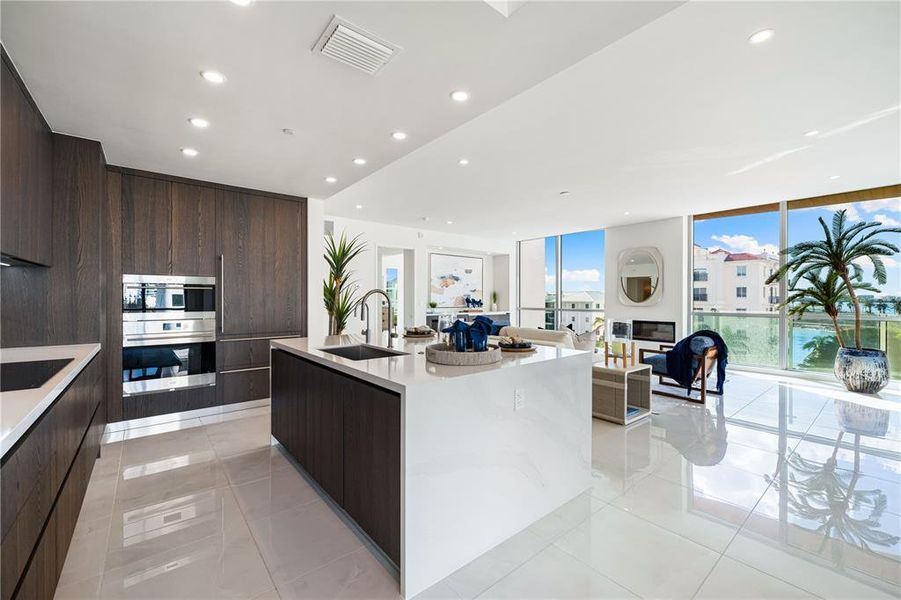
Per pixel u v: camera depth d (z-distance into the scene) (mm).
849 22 2010
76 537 2051
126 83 2191
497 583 1730
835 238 5266
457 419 1812
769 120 3158
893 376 5430
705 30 2074
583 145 3684
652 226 7375
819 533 2084
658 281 7277
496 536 1985
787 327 6289
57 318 2842
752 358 6633
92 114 2564
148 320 3689
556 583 1727
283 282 4512
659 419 4082
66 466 1834
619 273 7836
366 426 1933
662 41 2166
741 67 2418
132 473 2811
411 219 7320
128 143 3047
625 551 1942
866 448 3277
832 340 5926
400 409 1680
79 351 2562
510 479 2055
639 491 2545
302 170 3709
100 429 3166
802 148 3762
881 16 1964
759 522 2191
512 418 2061
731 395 5082
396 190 5301
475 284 9828
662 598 1637
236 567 1832
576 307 9000
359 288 7387
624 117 3111
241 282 4223
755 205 6414
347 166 3596
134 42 1833
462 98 2373
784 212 6234
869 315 5594
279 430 3176
